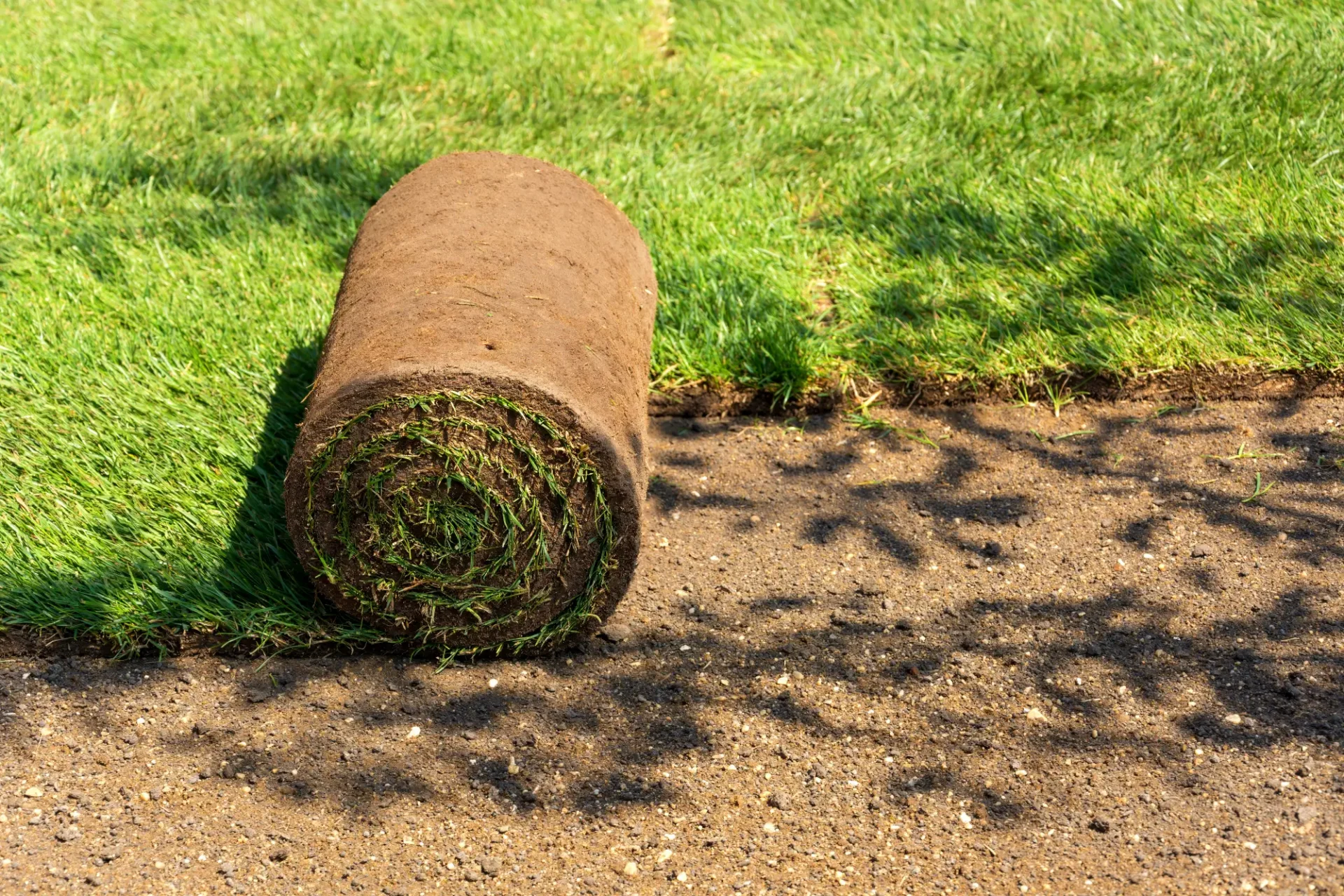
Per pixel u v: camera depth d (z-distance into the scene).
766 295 5.38
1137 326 4.98
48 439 4.26
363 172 6.39
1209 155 6.14
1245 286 5.13
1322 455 4.43
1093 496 4.32
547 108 7.11
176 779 3.16
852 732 3.31
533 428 3.28
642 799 3.11
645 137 6.79
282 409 4.55
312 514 3.39
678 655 3.63
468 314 3.47
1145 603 3.78
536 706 3.42
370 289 3.78
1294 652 3.53
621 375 3.64
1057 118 6.70
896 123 6.84
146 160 6.39
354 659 3.62
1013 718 3.34
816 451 4.67
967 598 3.85
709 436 4.80
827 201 6.24
